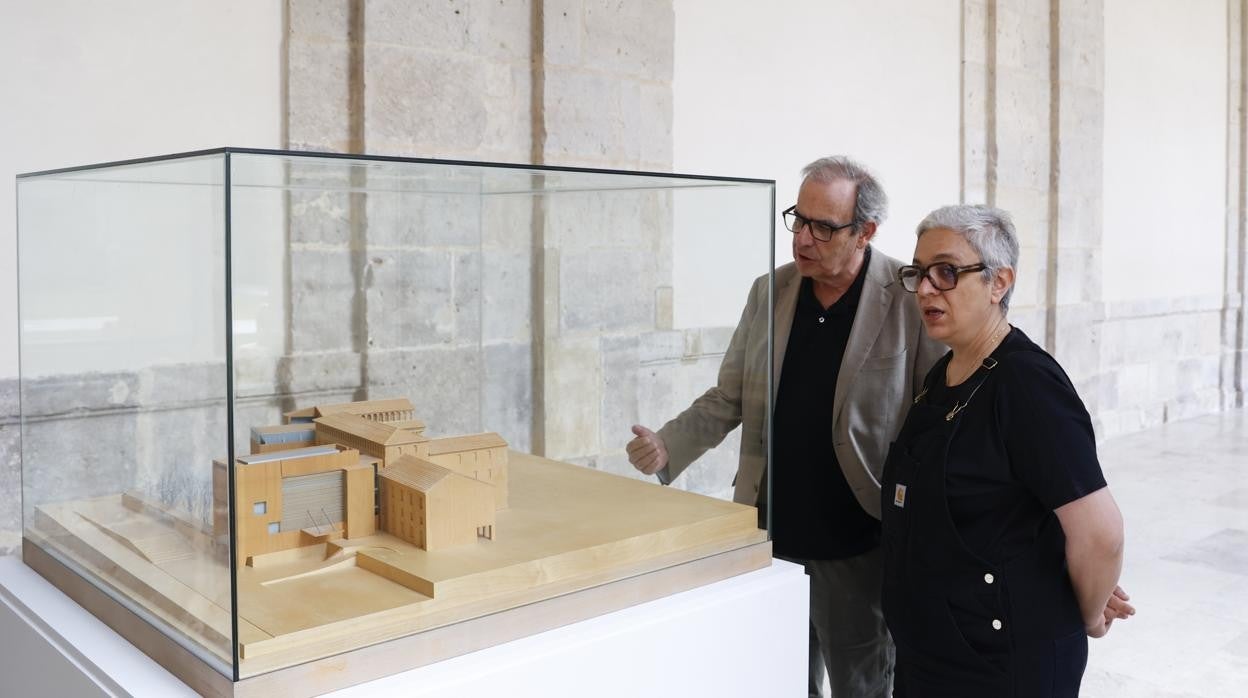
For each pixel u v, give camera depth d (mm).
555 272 2082
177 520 1520
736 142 5574
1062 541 2033
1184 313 10016
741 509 2104
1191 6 9789
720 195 2088
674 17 5082
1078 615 2047
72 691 1697
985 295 2055
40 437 2074
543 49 4465
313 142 3875
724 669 1924
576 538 1814
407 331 1922
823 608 2740
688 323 2068
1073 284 8000
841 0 6141
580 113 4633
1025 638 1990
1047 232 7836
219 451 1391
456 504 1730
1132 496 6676
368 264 1819
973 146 7160
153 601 1630
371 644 1508
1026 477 1974
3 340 3215
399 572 1634
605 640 1706
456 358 2010
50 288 1950
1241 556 5379
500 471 1953
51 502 2047
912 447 2127
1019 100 7438
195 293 1417
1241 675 3914
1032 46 7539
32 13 3277
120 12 3449
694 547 1960
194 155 1415
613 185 2021
